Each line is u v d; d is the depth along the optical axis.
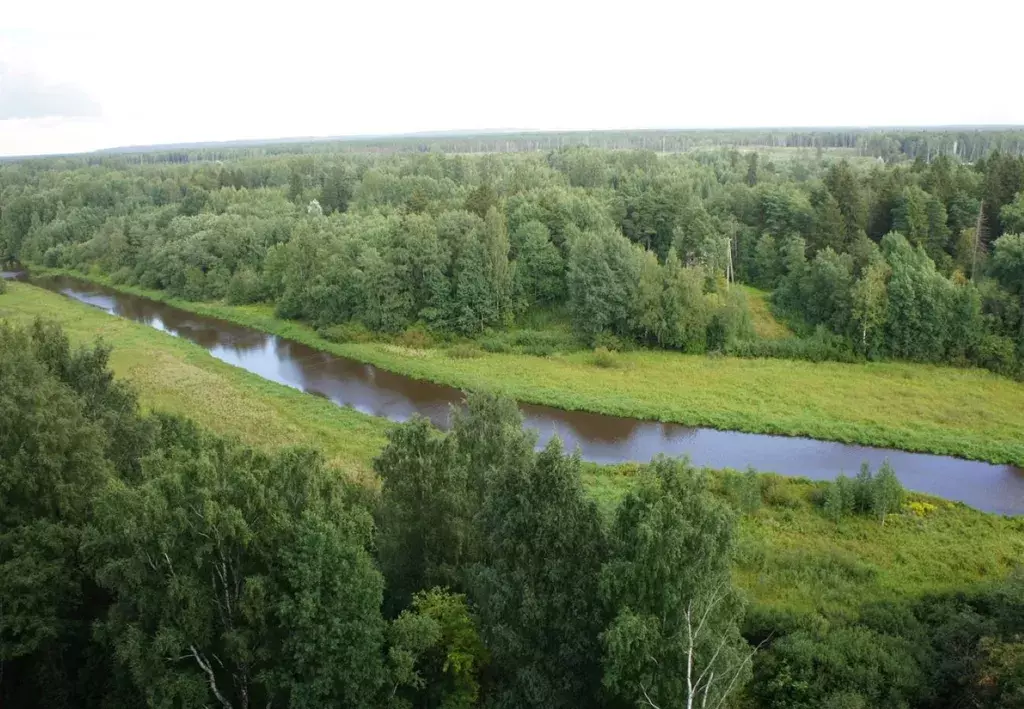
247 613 22.23
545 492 23.48
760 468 51.06
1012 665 23.48
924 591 33.94
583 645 22.92
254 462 25.73
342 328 83.31
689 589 21.91
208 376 69.38
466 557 28.98
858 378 65.31
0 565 24.75
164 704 21.17
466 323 79.94
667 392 64.19
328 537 22.67
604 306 74.62
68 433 28.23
